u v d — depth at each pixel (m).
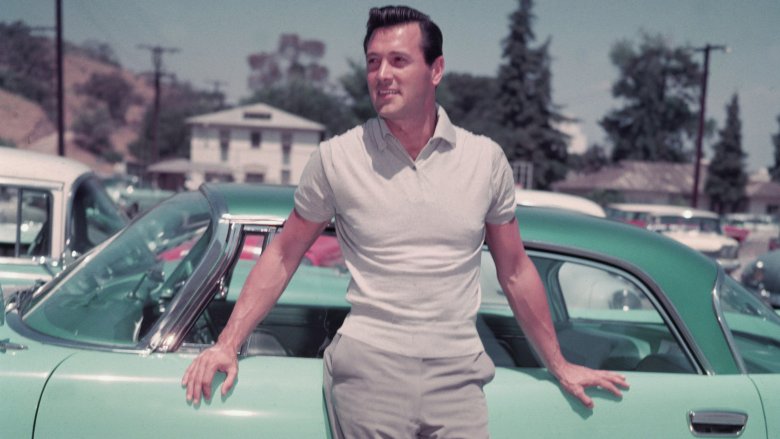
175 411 2.21
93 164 114.38
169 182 72.94
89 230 5.50
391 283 2.11
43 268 4.66
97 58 155.25
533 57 63.91
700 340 2.60
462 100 88.88
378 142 2.12
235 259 2.50
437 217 2.11
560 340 3.19
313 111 88.81
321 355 2.80
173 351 2.39
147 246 3.09
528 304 2.34
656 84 76.50
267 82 108.62
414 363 2.12
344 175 2.12
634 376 2.51
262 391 2.28
